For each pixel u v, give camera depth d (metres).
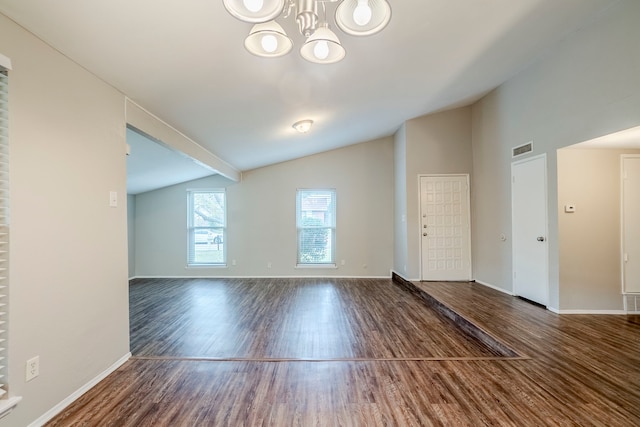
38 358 1.89
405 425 1.89
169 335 3.48
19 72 1.78
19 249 1.79
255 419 1.96
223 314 4.27
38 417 1.88
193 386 2.35
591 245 3.77
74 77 2.19
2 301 1.71
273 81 3.07
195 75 2.66
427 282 5.72
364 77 3.47
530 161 4.26
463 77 4.23
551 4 2.84
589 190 3.76
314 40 1.56
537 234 4.17
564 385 2.27
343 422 1.93
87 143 2.31
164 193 6.89
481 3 2.53
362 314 4.25
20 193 1.79
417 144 5.88
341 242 6.94
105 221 2.50
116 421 1.94
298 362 2.75
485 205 5.44
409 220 5.88
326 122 4.85
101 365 2.45
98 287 2.42
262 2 1.32
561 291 3.80
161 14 1.86
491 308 4.04
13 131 1.75
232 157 5.66
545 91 3.95
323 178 6.99
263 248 6.96
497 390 2.24
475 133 5.71
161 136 3.46
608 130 3.13
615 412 1.96
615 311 3.76
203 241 6.97
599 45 3.19
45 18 1.74
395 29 2.65
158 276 6.91
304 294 5.41
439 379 2.41
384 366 2.65
